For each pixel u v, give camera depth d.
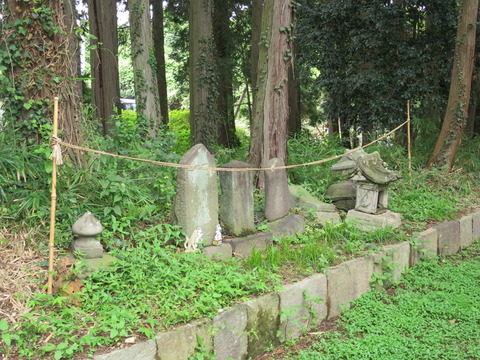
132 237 4.89
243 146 13.91
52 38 5.21
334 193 7.32
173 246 4.75
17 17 5.05
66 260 3.96
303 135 10.95
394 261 5.98
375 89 11.94
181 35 21.19
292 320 4.56
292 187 6.99
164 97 17.97
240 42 20.38
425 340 4.45
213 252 4.95
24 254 4.34
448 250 7.39
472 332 4.61
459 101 9.98
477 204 8.88
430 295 5.51
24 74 5.10
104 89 12.31
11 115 5.12
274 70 7.49
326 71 13.26
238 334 4.02
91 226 4.27
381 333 4.63
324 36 12.98
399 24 11.59
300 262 5.10
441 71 11.55
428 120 11.64
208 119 14.27
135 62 11.57
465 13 9.82
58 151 3.75
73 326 3.35
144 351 3.28
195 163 4.90
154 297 3.91
